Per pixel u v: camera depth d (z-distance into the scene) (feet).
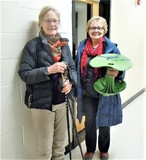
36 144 6.51
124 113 12.51
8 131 5.91
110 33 10.82
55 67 5.36
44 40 5.57
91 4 9.48
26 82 5.49
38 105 5.61
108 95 6.91
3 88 5.60
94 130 7.89
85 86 7.30
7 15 5.47
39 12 6.30
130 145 9.17
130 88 14.07
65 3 7.36
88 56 7.18
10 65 5.69
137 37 14.24
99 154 8.58
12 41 5.67
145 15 14.94
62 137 6.57
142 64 15.65
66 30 7.57
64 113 6.33
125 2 12.02
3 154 5.87
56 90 5.82
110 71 6.57
